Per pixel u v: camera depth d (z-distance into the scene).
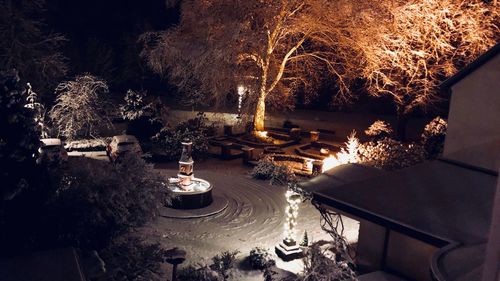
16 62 25.11
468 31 23.67
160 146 23.83
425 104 26.14
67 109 23.73
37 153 7.69
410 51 24.22
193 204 16.83
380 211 9.97
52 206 7.97
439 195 10.84
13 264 7.19
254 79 26.78
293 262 13.53
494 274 5.36
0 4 25.20
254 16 26.70
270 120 32.47
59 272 7.00
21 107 7.38
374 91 27.12
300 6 26.50
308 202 18.27
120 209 8.48
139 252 8.89
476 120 12.26
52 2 38.12
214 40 24.69
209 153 24.31
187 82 27.97
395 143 21.58
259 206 17.80
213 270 11.59
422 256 9.75
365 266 11.16
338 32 26.48
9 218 7.48
